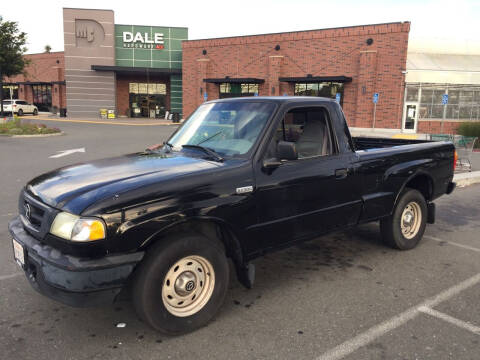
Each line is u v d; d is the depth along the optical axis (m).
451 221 6.75
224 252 3.32
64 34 40.75
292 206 3.75
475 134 19.66
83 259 2.71
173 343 3.08
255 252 3.58
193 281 3.16
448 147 5.55
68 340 3.12
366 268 4.60
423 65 27.45
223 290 3.34
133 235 2.81
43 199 3.06
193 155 3.74
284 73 31.44
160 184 3.00
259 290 4.02
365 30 27.48
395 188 4.76
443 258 4.95
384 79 27.30
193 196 3.08
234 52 33.69
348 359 2.89
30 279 3.04
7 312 3.54
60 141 18.73
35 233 3.03
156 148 4.31
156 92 44.97
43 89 50.22
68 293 2.69
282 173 3.65
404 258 4.93
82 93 41.88
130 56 42.31
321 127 4.25
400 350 3.01
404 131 27.97
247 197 3.39
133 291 2.97
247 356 2.92
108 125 31.53
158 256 2.93
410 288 4.08
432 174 5.23
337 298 3.85
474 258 4.96
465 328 3.32
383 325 3.36
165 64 42.88
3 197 7.87
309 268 4.59
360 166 4.34
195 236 3.11
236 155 3.58
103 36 41.28
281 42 31.16
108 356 2.91
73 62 41.22
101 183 3.04
